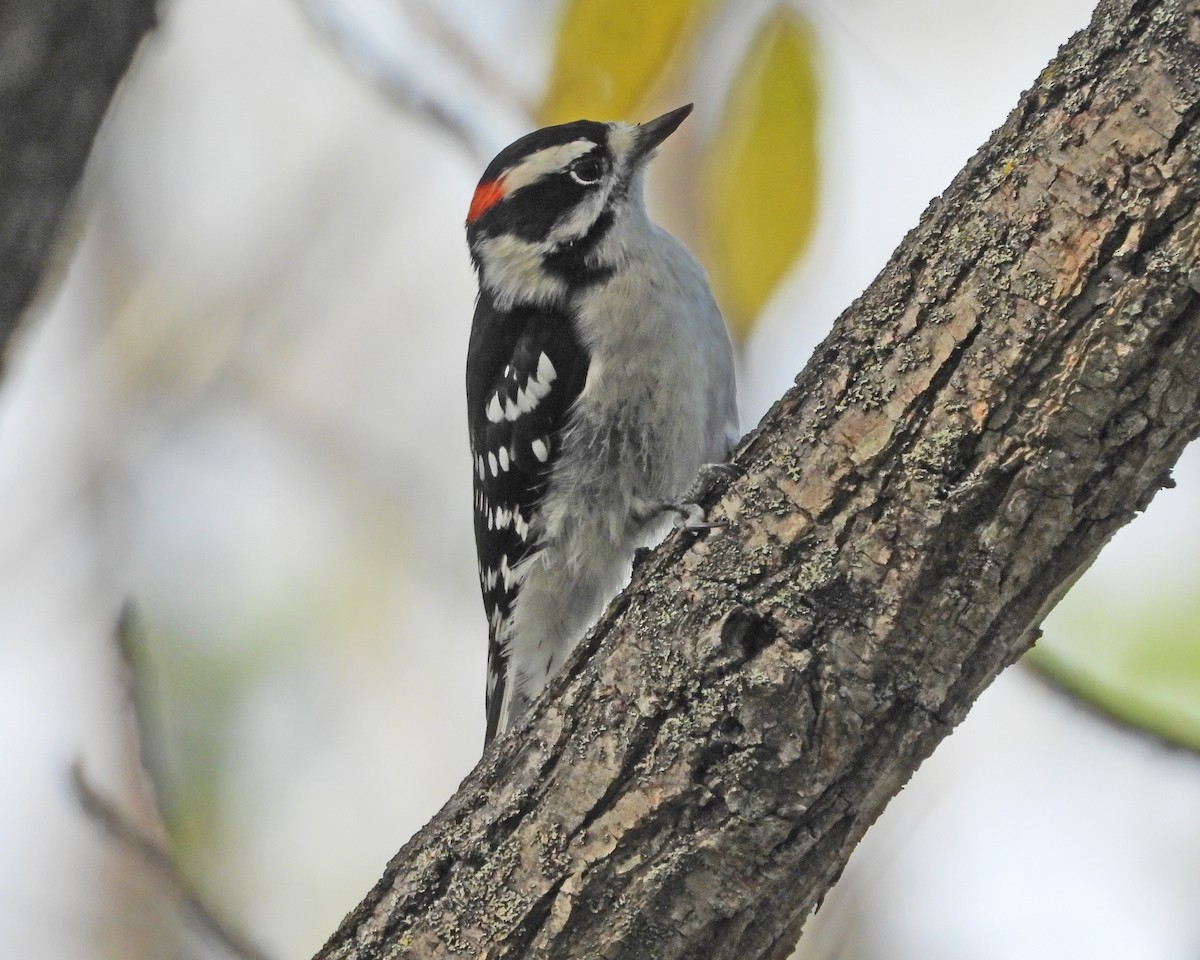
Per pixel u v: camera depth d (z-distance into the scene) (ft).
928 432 15.64
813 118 20.40
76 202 20.29
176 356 35.70
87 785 25.95
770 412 17.43
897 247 16.79
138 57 20.06
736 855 16.62
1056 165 14.87
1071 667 23.57
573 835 17.33
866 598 16.02
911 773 16.57
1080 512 15.29
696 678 16.65
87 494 33.09
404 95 30.14
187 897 25.93
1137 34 14.53
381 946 18.49
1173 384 14.55
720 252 21.01
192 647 31.65
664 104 29.63
